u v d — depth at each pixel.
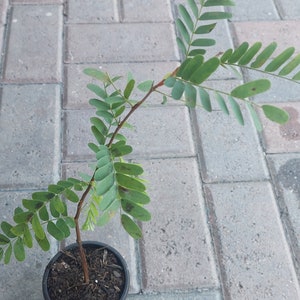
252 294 1.61
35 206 1.14
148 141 1.97
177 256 1.68
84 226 1.31
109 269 1.44
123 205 0.96
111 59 2.24
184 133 2.00
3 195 1.80
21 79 2.14
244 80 2.18
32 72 2.16
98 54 2.25
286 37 2.36
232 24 2.40
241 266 1.66
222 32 2.36
